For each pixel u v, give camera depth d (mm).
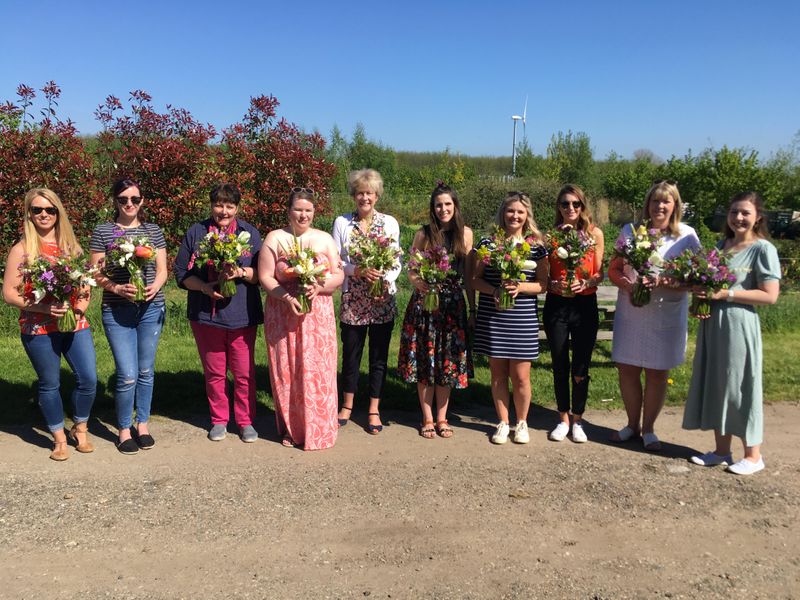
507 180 26078
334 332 4590
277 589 2859
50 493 3760
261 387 5863
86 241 9930
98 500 3682
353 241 4633
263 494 3795
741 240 4289
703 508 3709
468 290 4918
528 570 3039
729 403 4199
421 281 4512
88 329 4348
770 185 25078
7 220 9328
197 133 10469
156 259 4480
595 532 3414
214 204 4461
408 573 3000
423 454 4488
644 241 4262
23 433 4719
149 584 2879
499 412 4789
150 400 4598
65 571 2967
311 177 11312
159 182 10359
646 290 4305
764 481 4090
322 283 4395
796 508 3725
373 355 4941
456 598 2811
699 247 4383
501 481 4035
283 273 4348
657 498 3826
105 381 5820
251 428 4707
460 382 4695
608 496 3844
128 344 4371
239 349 4598
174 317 8039
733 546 3297
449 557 3141
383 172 36656
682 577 3004
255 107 11164
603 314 7984
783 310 9156
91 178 9961
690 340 8125
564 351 4707
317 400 4492
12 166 9336
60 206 4156
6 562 3025
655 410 4609
